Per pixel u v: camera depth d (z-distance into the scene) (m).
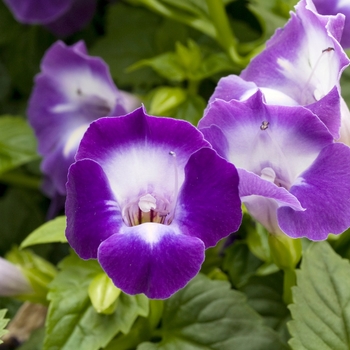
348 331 0.29
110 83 0.33
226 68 0.35
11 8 0.39
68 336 0.30
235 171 0.26
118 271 0.26
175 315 0.30
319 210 0.27
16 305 0.35
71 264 0.31
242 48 0.35
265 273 0.31
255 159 0.27
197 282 0.30
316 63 0.28
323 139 0.27
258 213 0.28
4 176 0.41
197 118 0.34
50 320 0.30
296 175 0.27
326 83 0.28
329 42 0.27
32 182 0.41
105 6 0.43
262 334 0.30
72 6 0.40
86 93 0.35
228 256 0.32
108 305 0.29
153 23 0.39
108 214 0.26
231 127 0.27
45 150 0.36
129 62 0.38
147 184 0.27
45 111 0.36
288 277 0.30
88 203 0.26
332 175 0.27
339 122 0.27
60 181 0.35
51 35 0.43
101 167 0.26
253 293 0.31
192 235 0.26
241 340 0.30
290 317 0.31
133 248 0.26
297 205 0.26
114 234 0.26
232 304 0.30
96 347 0.29
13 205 0.41
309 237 0.27
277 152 0.27
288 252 0.29
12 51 0.43
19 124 0.40
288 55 0.28
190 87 0.35
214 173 0.26
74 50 0.34
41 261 0.34
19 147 0.39
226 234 0.26
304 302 0.29
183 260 0.26
